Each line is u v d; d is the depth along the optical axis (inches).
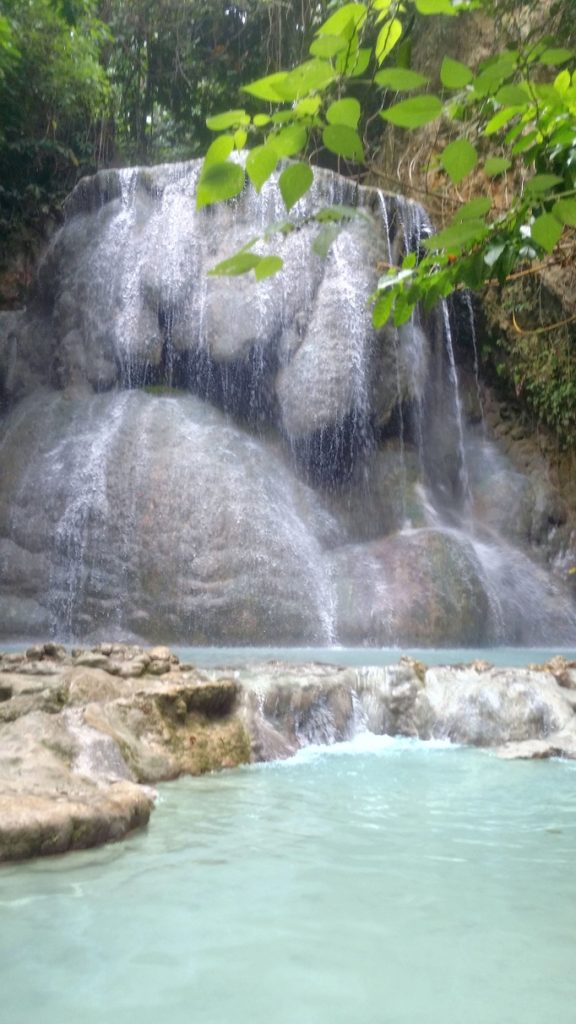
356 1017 79.7
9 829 126.4
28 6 738.8
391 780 200.4
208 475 533.3
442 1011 81.1
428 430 651.5
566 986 87.3
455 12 81.8
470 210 69.4
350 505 588.4
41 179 824.3
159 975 88.6
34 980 86.8
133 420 567.2
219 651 429.7
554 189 101.3
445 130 665.6
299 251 601.9
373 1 84.7
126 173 663.8
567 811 169.2
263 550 506.0
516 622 517.7
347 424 586.9
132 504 525.0
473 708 256.4
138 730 204.7
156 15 880.9
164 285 613.9
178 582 500.4
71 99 801.6
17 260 776.9
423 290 113.7
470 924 105.3
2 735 178.1
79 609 499.5
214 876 123.0
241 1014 79.8
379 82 65.3
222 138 65.2
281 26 826.2
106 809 141.7
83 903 110.2
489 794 185.2
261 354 598.5
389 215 636.7
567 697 262.5
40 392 642.2
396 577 505.0
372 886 120.0
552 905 112.7
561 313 641.0
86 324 629.6
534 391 668.1
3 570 522.6
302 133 64.0
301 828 153.6
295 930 102.3
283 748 233.9
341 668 292.7
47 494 541.3
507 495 636.7
